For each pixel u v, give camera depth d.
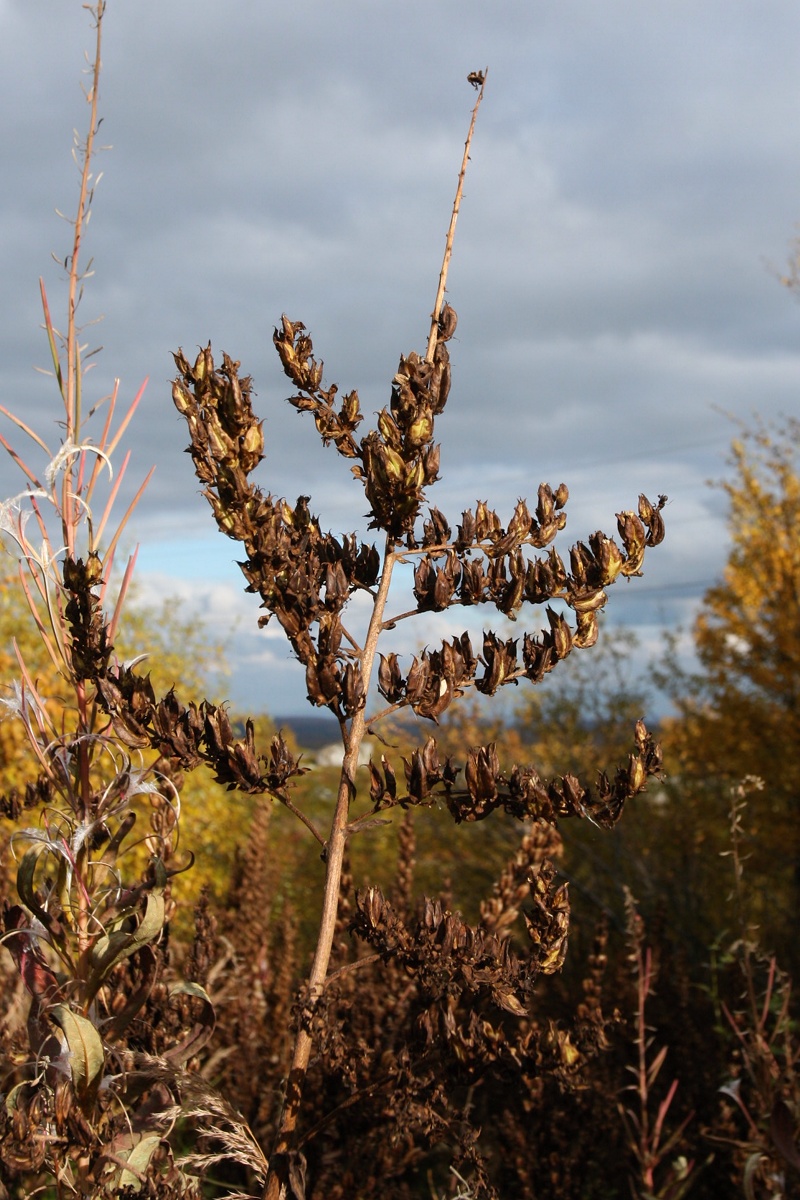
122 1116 1.82
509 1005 1.71
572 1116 3.44
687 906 9.54
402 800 1.65
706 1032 4.38
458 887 11.03
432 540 1.74
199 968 2.52
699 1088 3.96
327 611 1.62
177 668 9.32
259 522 1.58
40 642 7.13
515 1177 3.38
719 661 12.07
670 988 4.36
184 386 1.62
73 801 1.95
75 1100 1.72
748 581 11.98
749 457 12.49
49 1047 1.83
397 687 1.65
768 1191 2.71
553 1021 1.96
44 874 2.04
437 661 1.66
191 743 1.60
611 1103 3.63
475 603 1.72
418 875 11.16
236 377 1.60
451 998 1.82
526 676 1.70
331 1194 2.61
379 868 11.49
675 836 10.65
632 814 10.76
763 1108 2.81
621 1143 3.85
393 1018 2.87
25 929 1.83
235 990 3.66
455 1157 1.92
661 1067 4.21
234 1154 1.71
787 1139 2.48
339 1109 1.80
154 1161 1.83
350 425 1.76
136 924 1.90
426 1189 2.99
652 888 9.37
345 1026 2.79
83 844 1.93
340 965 2.95
